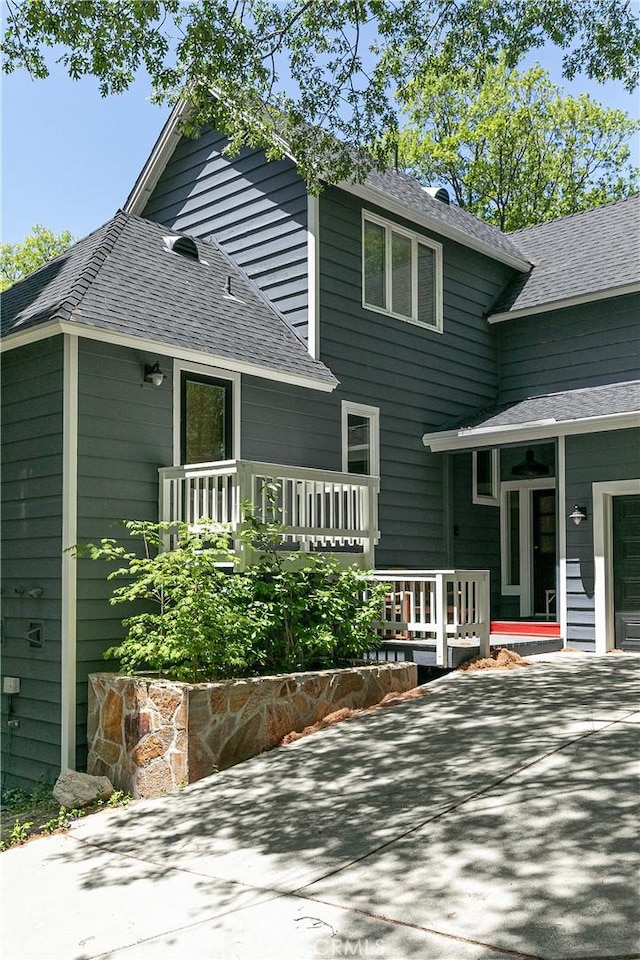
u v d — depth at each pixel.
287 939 4.07
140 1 7.88
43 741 8.89
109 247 10.95
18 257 30.17
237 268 13.20
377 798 5.92
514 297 15.73
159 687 7.54
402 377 13.66
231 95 8.88
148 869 5.38
